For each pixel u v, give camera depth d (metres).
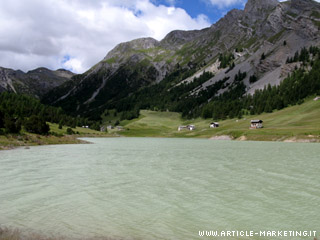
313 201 19.44
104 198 20.27
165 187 23.89
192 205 18.50
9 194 21.36
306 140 98.56
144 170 33.66
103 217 16.06
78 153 58.88
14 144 77.00
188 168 35.22
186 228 14.48
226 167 35.88
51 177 28.69
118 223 15.12
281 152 57.53
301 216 16.34
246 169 33.94
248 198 20.27
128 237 13.22
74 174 30.61
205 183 25.58
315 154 52.34
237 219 15.86
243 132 130.88
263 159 44.81
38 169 34.34
